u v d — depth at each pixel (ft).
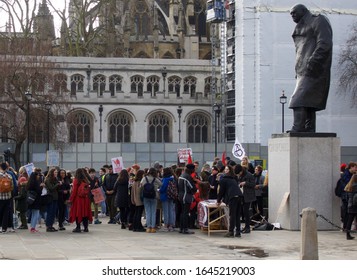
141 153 240.53
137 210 94.63
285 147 91.76
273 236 85.46
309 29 91.71
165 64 343.87
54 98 262.47
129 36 380.99
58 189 95.96
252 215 101.55
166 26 423.23
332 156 91.35
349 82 271.69
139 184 94.58
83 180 93.91
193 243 79.77
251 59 280.51
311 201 90.79
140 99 328.49
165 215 93.86
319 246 75.66
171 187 92.58
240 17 284.61
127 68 338.95
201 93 334.03
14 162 246.68
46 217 95.81
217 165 104.73
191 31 399.24
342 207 93.66
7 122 250.78
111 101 325.21
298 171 90.58
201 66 345.51
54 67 277.44
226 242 80.38
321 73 90.84
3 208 92.12
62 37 370.32
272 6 279.49
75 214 93.35
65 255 69.41
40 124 252.62
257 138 277.23
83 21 371.56
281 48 279.49
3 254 70.28
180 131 330.95
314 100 91.04
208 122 333.42
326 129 276.82
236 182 85.46
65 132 261.03
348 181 87.56
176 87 345.10
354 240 80.59
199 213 90.79
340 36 281.13
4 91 255.09
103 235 89.71
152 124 331.77
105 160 240.32
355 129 278.46
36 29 366.63
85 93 323.37
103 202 127.34
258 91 277.85
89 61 335.47
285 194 90.99
